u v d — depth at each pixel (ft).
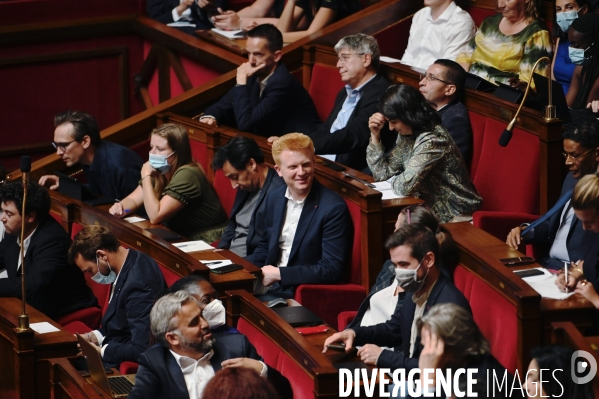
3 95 55.77
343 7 50.98
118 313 32.24
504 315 26.08
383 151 37.91
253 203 36.86
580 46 37.60
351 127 40.32
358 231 33.94
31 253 36.50
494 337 26.40
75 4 56.44
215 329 27.25
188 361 25.88
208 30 53.72
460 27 44.98
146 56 57.21
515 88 37.88
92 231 32.55
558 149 35.27
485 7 46.83
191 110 46.88
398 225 29.09
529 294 24.97
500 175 37.11
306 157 34.04
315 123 45.14
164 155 38.52
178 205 38.32
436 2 45.37
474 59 43.55
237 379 19.70
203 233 39.04
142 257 32.60
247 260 35.47
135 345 31.37
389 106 35.06
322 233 34.09
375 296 29.50
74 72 56.75
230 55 49.78
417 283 26.21
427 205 35.42
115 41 57.21
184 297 25.91
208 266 32.60
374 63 41.52
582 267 26.73
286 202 34.96
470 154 38.32
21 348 30.22
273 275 33.27
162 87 55.42
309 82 47.73
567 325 23.98
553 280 26.66
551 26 43.65
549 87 35.19
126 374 29.25
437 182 35.29
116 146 42.34
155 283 32.14
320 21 50.26
